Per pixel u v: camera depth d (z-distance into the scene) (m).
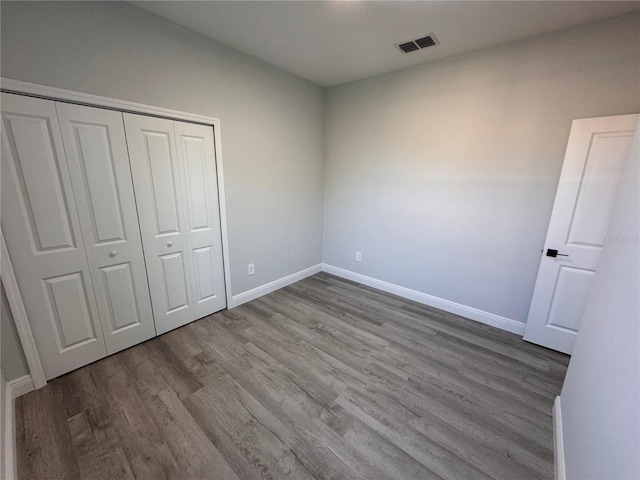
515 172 2.39
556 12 1.85
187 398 1.75
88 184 1.88
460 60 2.52
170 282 2.44
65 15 1.64
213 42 2.36
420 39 2.27
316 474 1.32
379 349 2.30
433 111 2.75
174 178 2.32
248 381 1.91
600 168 1.97
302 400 1.75
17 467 1.32
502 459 1.40
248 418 1.61
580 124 2.00
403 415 1.65
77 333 1.96
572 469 1.14
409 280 3.24
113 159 1.96
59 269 1.83
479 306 2.77
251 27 2.15
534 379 1.97
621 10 1.80
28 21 1.53
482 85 2.44
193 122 2.36
